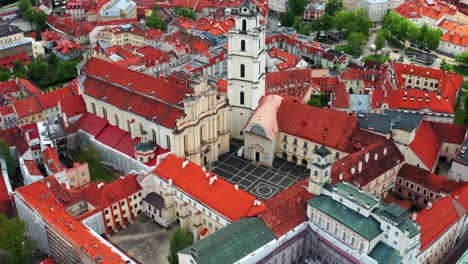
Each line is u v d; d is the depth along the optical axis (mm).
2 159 175375
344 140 174250
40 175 168250
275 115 187250
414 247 123562
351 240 126812
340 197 132375
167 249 147250
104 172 187000
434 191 162625
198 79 171875
